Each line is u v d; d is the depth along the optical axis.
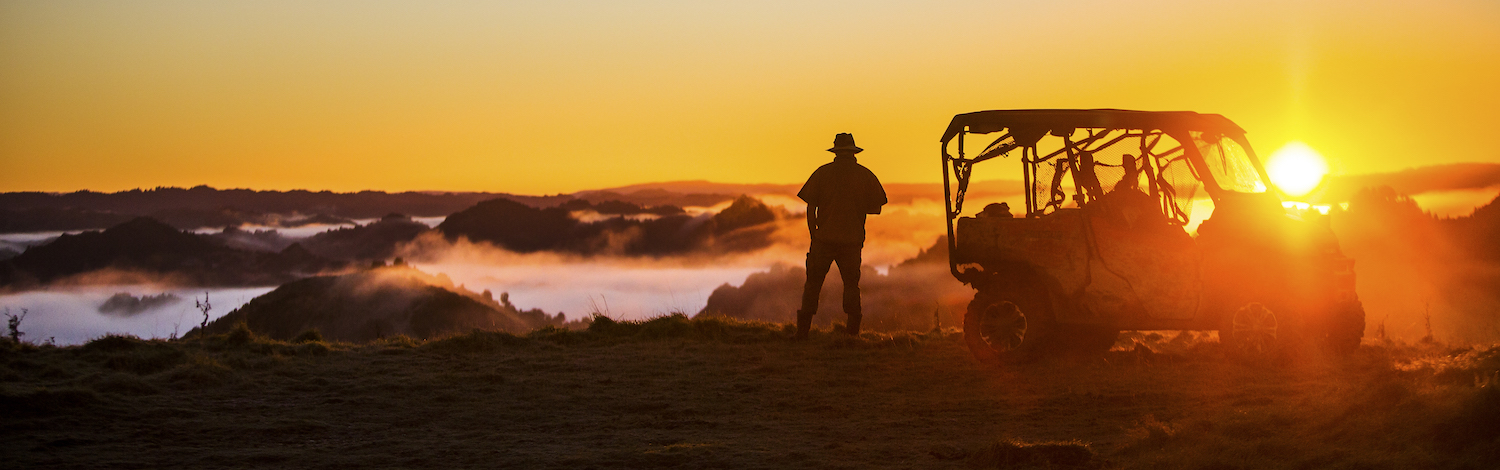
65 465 5.95
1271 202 9.38
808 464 5.89
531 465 5.98
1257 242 9.08
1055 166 10.29
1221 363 9.18
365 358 10.48
